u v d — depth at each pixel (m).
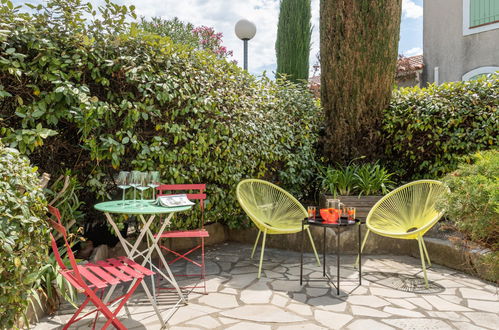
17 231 1.99
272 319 2.61
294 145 5.43
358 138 5.66
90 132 3.23
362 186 5.01
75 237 3.26
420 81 10.94
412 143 5.25
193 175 3.96
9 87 2.83
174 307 2.81
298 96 5.59
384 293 3.16
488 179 2.33
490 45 9.00
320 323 2.55
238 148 4.39
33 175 2.27
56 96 2.92
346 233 4.53
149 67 3.38
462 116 4.75
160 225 3.82
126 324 2.52
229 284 3.38
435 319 2.63
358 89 5.48
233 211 4.67
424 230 3.26
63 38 3.01
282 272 3.77
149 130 3.67
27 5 2.89
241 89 4.55
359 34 5.38
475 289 3.27
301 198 5.81
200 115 3.85
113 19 3.24
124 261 2.55
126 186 2.97
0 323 1.95
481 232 2.20
